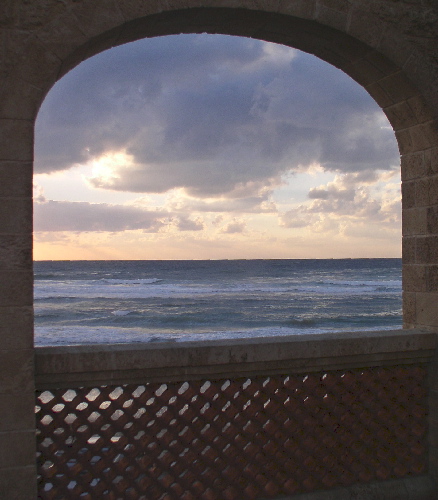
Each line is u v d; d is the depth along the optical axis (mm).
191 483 3355
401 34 3727
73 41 3094
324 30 3611
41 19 3047
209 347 3320
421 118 3941
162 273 75125
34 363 3010
